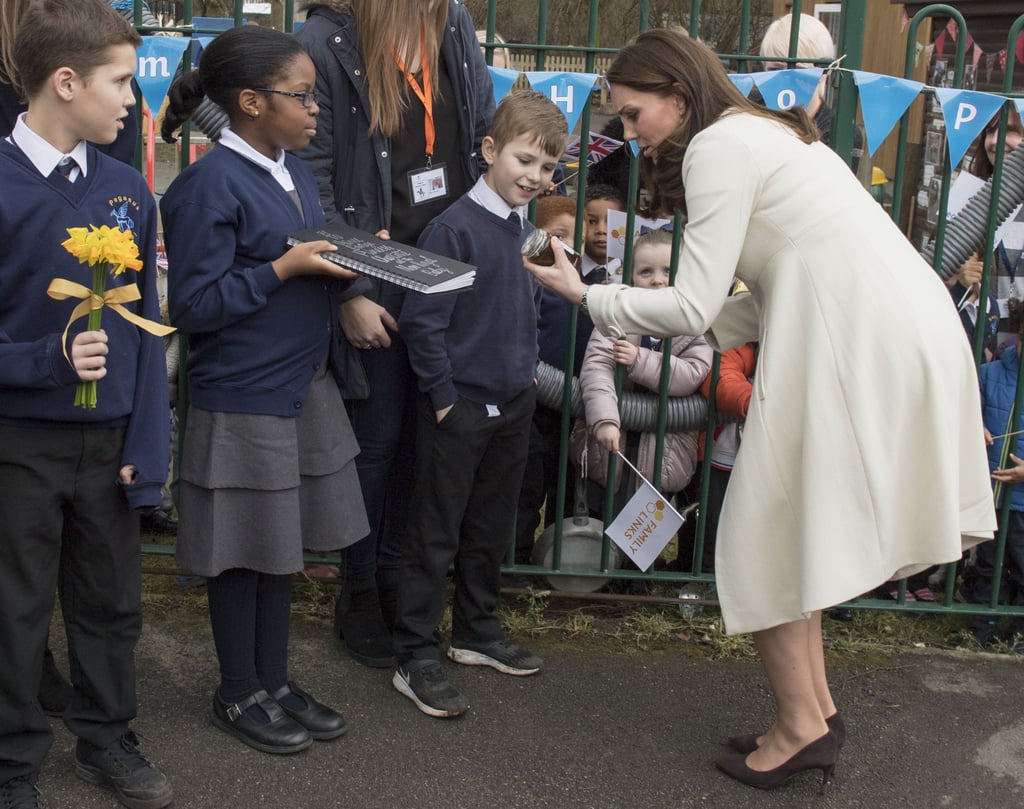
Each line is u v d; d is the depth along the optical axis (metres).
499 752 2.98
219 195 2.65
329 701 3.17
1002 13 5.89
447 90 3.24
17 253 2.35
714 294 2.60
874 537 2.57
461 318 3.04
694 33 3.28
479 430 3.11
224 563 2.76
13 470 2.41
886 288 2.56
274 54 2.64
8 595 2.45
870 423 2.54
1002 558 3.67
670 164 2.78
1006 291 4.02
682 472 3.82
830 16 7.26
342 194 3.18
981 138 3.82
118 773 2.66
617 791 2.84
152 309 2.54
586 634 3.64
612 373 3.70
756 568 2.68
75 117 2.33
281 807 2.71
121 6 3.78
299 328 2.76
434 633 3.25
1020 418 3.64
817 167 2.62
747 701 3.30
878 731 3.18
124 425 2.54
